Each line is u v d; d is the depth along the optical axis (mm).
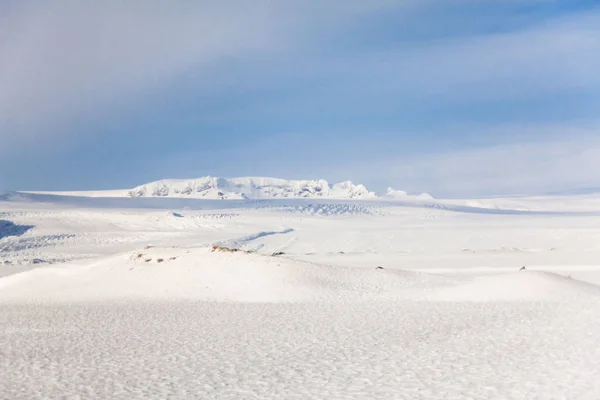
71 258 71750
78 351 19047
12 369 16281
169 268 40094
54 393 13391
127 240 90688
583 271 49031
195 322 25203
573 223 112750
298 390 12953
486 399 11539
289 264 38250
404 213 147750
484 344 17469
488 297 30469
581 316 21703
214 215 124625
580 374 13016
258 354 17484
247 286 35406
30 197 168250
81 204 162000
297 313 27062
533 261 58594
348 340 19375
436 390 12422
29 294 39625
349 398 12148
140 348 19281
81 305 33750
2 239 89062
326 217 134375
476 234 89875
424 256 66438
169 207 161750
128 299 35469
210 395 12805
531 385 12367
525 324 20719
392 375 14023
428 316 24562
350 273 38344
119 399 12703
